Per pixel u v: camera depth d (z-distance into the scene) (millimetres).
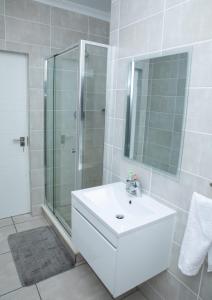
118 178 2002
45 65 2555
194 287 1403
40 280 1873
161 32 1446
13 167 2736
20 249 2229
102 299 1732
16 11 2305
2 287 1797
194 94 1273
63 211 2482
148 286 1748
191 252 1260
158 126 1555
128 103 1800
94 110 2021
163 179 1535
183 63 1323
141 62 1634
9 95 2549
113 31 1886
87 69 1886
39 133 2703
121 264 1277
